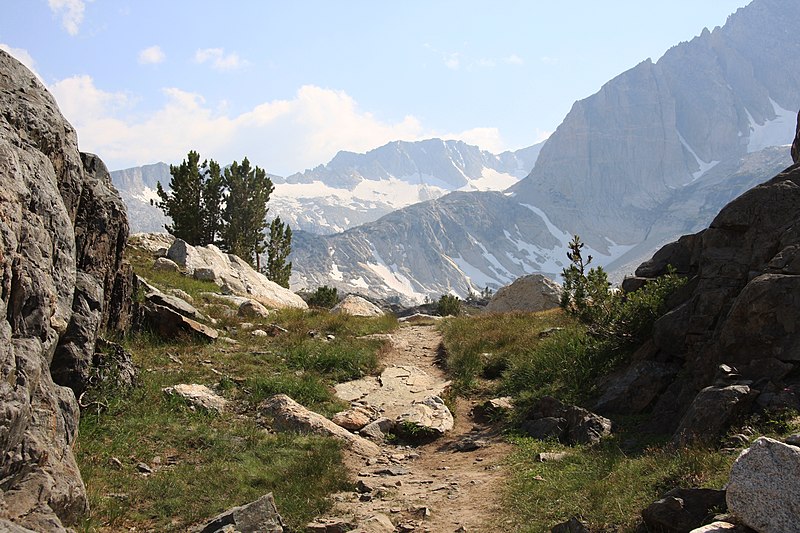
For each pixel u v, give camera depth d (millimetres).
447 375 18812
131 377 13289
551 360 16562
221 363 16734
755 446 6312
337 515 8922
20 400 6801
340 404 15062
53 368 10359
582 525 7348
